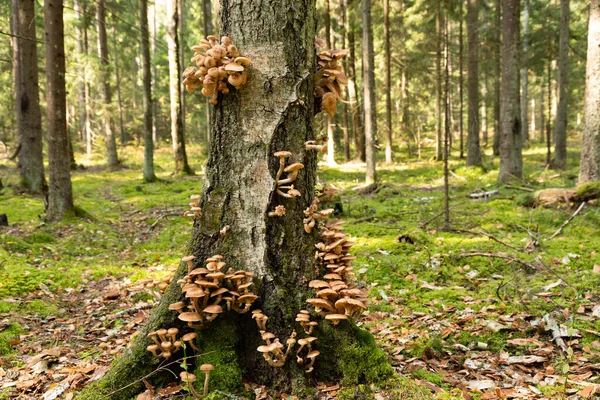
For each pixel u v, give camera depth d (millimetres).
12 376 3635
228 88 3164
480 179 16281
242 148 3172
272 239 3154
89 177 21672
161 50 32375
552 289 4949
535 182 13477
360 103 25484
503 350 3785
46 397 3262
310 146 3184
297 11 3197
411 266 6148
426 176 18406
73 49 27000
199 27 29781
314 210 3234
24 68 14328
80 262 7281
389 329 4336
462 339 4039
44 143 32188
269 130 3148
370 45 15102
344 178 18531
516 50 14133
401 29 26969
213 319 3084
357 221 9562
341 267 3123
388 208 11164
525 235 7496
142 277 6363
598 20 9734
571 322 4066
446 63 8188
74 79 25172
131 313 5125
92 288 6055
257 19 3139
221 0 3268
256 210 3150
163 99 42531
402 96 29781
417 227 8422
